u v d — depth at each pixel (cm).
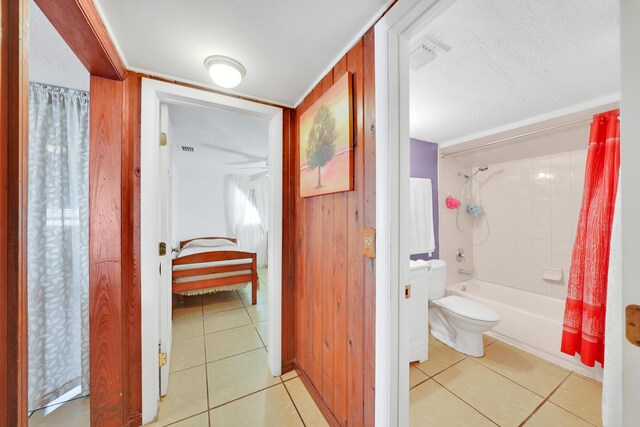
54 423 133
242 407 144
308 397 152
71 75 137
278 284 170
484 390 162
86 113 156
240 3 88
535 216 262
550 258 251
